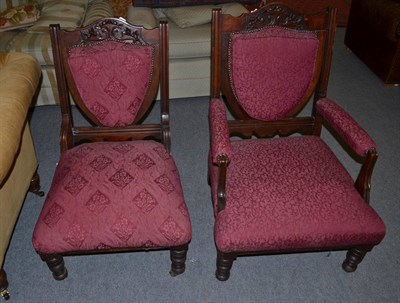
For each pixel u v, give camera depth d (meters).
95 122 1.65
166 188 1.46
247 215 1.35
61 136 1.58
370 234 1.36
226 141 1.36
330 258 1.70
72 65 1.50
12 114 1.33
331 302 1.53
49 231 1.33
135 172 1.49
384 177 2.15
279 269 1.66
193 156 2.30
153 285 1.59
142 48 1.51
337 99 2.89
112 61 1.51
